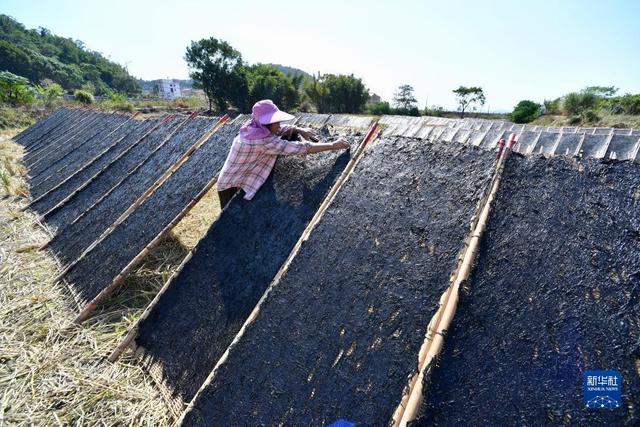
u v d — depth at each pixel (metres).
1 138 16.66
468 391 1.64
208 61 32.09
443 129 6.69
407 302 2.04
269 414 2.01
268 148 3.26
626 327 1.60
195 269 3.30
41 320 3.62
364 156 3.07
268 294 2.50
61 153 10.20
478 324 1.81
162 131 6.99
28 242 5.35
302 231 2.96
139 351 3.10
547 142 4.74
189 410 2.23
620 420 1.42
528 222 2.09
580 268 1.83
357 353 1.99
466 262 1.98
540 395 1.56
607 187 2.07
